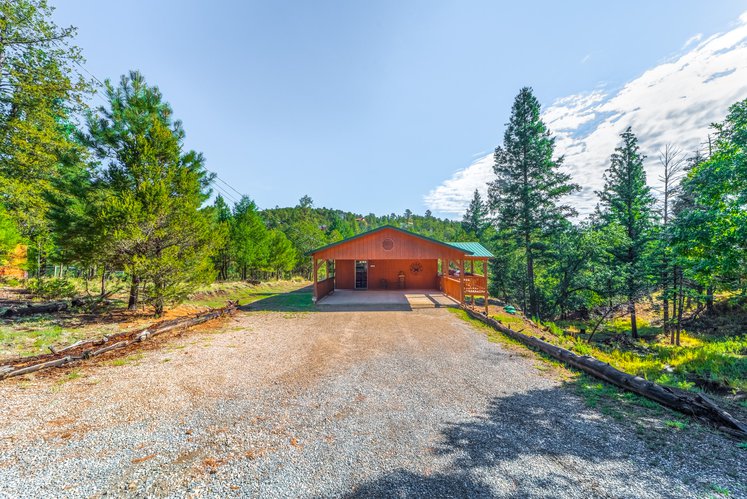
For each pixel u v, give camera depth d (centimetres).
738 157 919
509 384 517
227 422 377
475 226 4991
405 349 725
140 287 1073
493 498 252
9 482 262
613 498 252
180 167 1073
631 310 1841
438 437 348
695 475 280
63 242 957
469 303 1578
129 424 366
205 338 795
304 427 368
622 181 1950
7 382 468
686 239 1055
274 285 2539
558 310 2214
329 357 657
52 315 953
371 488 263
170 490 258
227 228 1148
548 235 2134
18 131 1234
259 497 252
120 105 1021
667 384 565
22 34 1214
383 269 2053
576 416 400
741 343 1055
